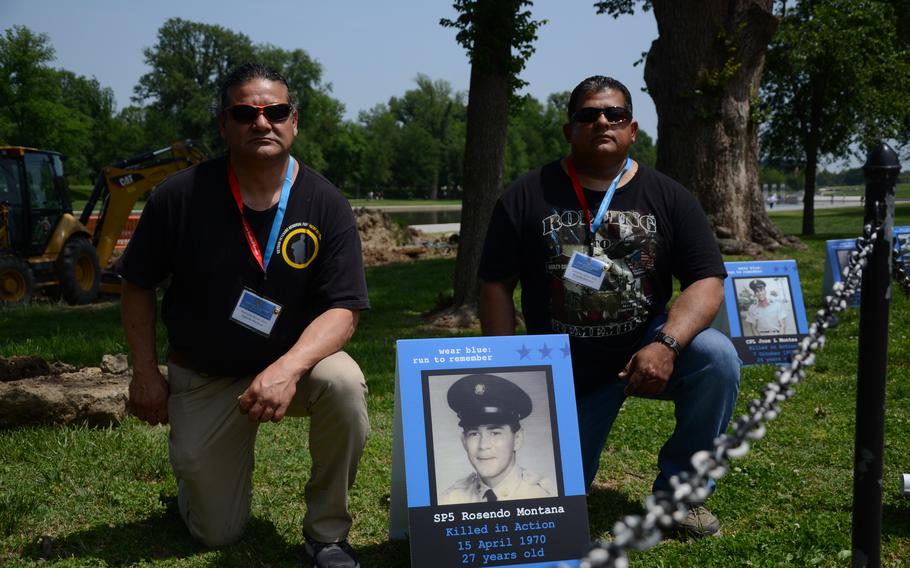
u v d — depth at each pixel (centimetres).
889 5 2831
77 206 6075
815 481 410
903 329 822
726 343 333
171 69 9869
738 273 702
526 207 356
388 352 789
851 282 183
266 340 323
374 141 11812
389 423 530
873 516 247
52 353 823
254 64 319
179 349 328
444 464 296
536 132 13388
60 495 382
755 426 139
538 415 308
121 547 329
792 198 8131
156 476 411
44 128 7688
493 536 292
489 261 363
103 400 494
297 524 356
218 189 321
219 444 322
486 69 980
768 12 1631
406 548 335
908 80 2662
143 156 1673
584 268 346
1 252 1373
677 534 346
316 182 331
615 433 497
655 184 354
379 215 2445
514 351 313
